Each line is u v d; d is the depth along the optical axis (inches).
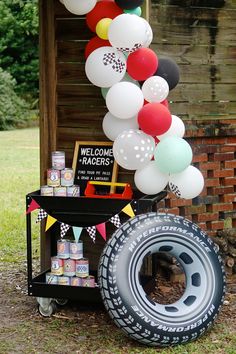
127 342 170.2
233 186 231.5
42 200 183.2
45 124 203.3
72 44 200.5
